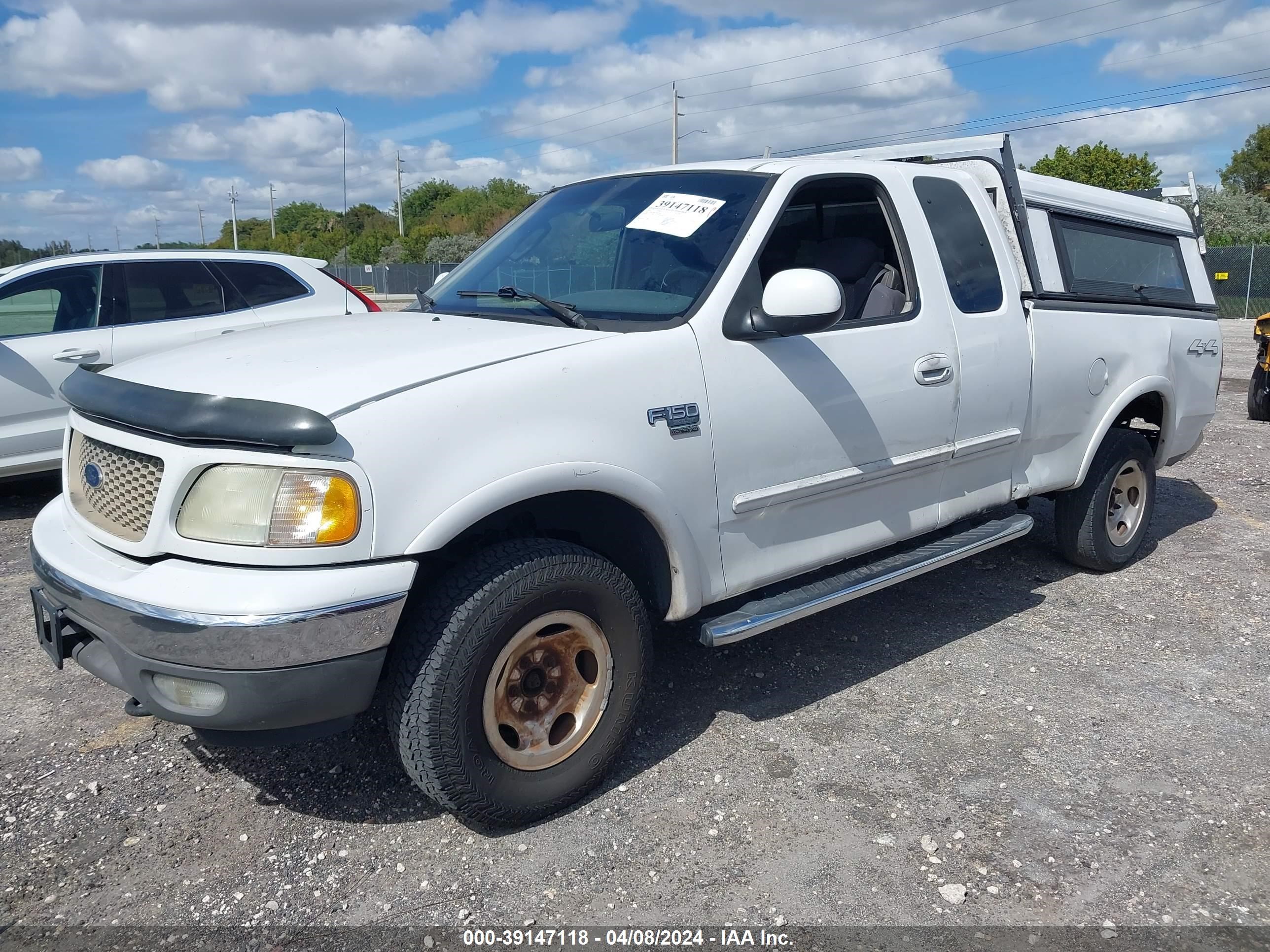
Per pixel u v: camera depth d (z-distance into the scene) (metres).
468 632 2.70
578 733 3.05
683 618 3.26
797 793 3.21
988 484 4.36
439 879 2.77
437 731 2.71
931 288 3.91
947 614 4.80
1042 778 3.31
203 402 2.51
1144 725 3.70
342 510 2.49
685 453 3.11
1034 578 5.35
